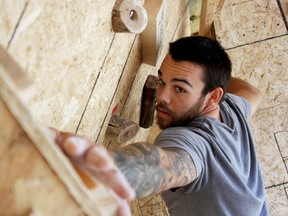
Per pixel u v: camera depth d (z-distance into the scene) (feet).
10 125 1.10
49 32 2.40
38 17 2.23
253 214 4.09
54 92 2.73
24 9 2.08
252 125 7.13
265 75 7.36
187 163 3.14
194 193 3.81
